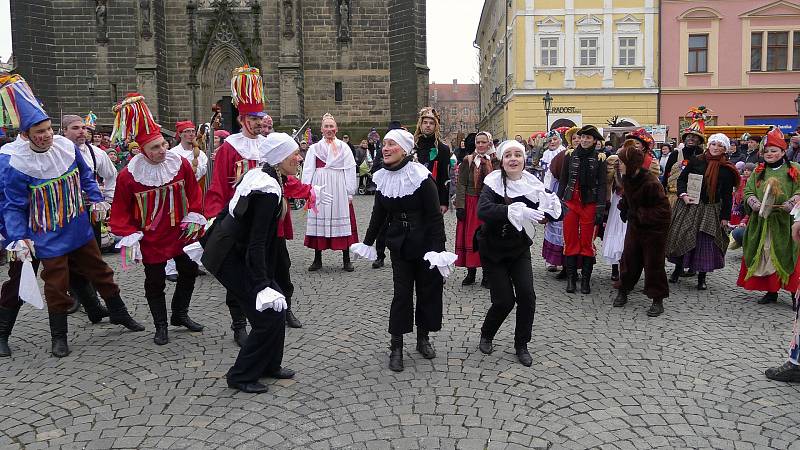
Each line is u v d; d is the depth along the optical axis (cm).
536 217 522
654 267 724
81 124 724
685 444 412
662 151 1800
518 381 521
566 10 3453
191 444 413
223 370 550
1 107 551
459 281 915
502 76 4209
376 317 716
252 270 471
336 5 3130
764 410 465
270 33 3141
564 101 3512
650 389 504
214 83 3216
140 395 495
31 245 567
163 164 614
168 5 3162
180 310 662
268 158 493
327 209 961
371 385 513
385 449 404
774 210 761
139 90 3072
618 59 3494
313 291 845
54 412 466
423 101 3089
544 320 707
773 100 3503
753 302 800
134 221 620
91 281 645
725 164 854
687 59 3491
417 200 543
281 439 419
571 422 444
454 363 565
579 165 823
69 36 3139
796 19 3441
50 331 651
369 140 2333
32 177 578
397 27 3097
